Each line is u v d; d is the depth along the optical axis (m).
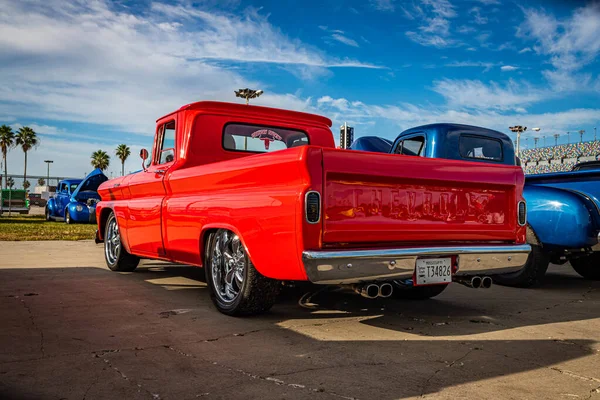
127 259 6.35
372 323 3.94
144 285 5.49
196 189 4.54
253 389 2.52
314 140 5.89
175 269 6.82
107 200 6.87
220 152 5.27
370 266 3.35
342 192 3.36
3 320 3.84
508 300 5.02
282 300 4.81
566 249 5.64
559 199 5.54
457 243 3.88
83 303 4.50
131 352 3.09
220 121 5.29
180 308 4.36
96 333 3.51
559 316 4.28
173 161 5.27
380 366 2.89
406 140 6.69
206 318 4.00
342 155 3.33
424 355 3.11
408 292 4.98
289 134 5.75
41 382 2.58
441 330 3.75
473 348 3.28
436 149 6.16
